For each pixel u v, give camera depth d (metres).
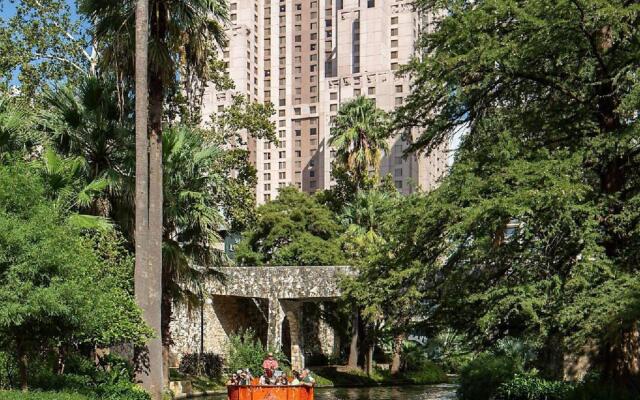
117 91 24.02
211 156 27.78
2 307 14.98
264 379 26.92
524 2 19.25
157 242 21.73
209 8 22.89
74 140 23.59
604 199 17.83
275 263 52.09
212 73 37.16
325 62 126.69
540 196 16.47
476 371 29.02
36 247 15.52
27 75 31.95
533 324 18.73
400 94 111.31
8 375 19.28
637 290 15.74
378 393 38.19
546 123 20.17
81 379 19.83
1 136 21.33
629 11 16.95
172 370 38.44
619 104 18.56
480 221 17.81
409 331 22.08
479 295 18.86
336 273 40.62
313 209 54.91
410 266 20.36
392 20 120.25
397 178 107.19
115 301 19.09
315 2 130.00
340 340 53.16
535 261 18.17
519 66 18.78
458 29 19.31
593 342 22.33
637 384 18.84
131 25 22.62
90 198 22.06
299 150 126.88
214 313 43.47
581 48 18.75
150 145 22.33
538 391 23.31
